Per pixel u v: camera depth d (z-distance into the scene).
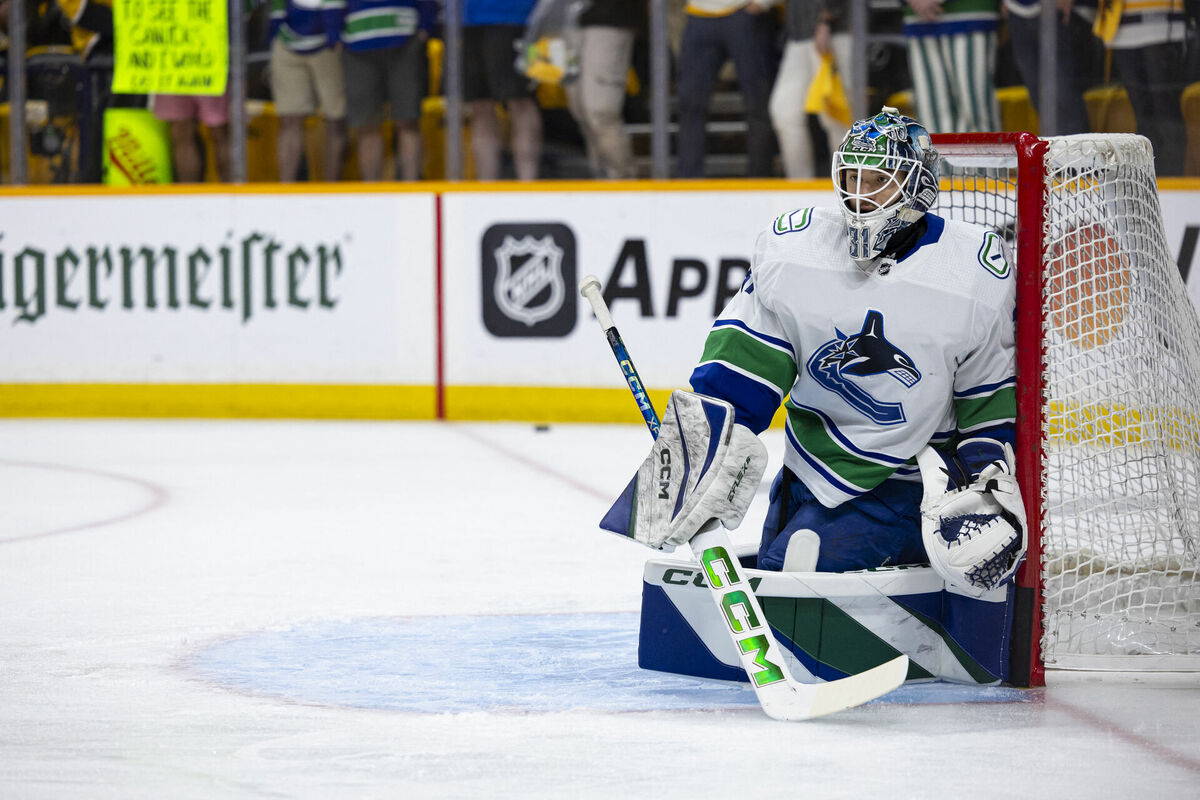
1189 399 11.99
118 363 31.73
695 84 29.58
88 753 9.14
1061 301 11.87
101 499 20.88
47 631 12.79
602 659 11.73
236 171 31.64
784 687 10.04
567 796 8.27
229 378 31.44
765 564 11.48
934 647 11.00
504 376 30.41
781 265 10.90
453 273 30.47
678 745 9.30
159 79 31.66
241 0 31.22
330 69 30.97
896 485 11.31
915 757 9.03
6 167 32.91
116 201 31.52
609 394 29.94
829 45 28.69
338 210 30.83
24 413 32.09
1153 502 12.12
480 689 10.77
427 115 31.02
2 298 31.97
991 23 27.81
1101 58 27.45
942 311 10.70
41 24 31.88
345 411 31.09
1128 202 11.78
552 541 17.39
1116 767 8.83
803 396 11.23
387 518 19.12
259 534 17.97
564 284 29.98
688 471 10.55
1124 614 12.86
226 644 12.28
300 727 9.74
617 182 29.64
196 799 8.23
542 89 30.25
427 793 8.31
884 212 10.45
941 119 28.38
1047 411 10.91
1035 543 10.80
